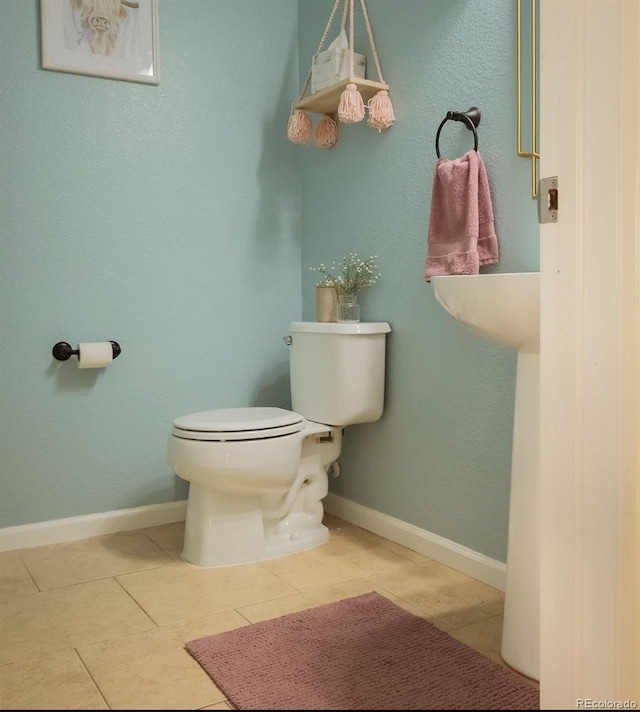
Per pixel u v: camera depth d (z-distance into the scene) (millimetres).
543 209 1207
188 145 2670
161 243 2633
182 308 2686
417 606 1903
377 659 1593
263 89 2824
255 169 2818
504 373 1995
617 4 1094
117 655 1631
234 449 2121
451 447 2188
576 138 1152
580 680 1186
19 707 1410
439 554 2230
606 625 1148
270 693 1449
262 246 2848
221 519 2227
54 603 1930
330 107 2572
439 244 2066
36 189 2400
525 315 1487
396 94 2340
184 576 2133
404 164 2320
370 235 2500
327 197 2736
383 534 2484
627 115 1095
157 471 2674
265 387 2885
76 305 2486
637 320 1104
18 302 2391
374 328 2354
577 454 1175
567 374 1184
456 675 1527
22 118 2367
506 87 1931
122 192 2551
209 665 1562
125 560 2281
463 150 2084
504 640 1619
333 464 2699
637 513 1120
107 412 2562
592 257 1143
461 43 2076
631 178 1096
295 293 2939
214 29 2701
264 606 1901
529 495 1566
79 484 2525
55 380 2463
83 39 2447
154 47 2570
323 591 2004
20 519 2428
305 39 2846
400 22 2309
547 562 1228
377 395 2410
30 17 2367
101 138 2506
